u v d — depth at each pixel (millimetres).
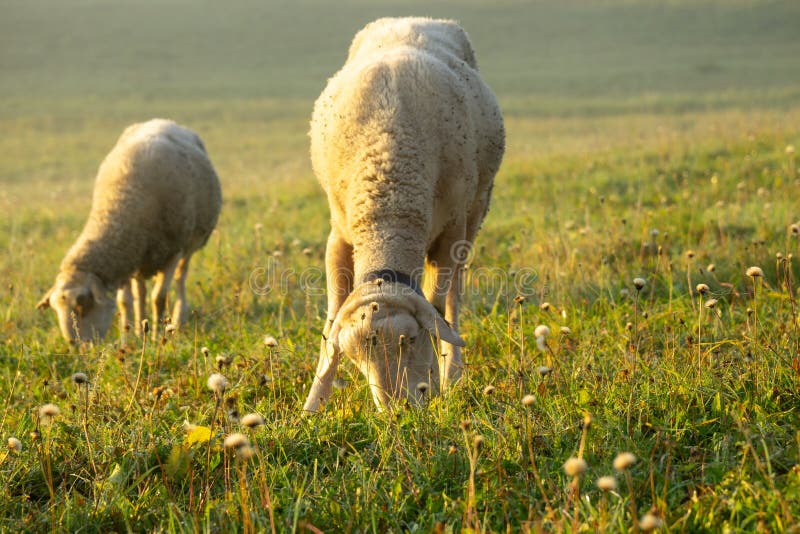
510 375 7809
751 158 20484
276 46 115062
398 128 8586
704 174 20234
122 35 121875
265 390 8906
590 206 18234
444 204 9211
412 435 6852
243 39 120000
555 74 87500
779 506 5289
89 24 128875
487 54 104812
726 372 7352
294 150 53281
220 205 16375
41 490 6898
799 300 9453
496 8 135125
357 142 8750
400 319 7277
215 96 82250
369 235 8320
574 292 11258
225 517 5887
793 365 7215
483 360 9031
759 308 9406
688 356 7824
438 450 6566
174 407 8555
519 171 24438
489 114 10062
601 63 93750
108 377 10055
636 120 52562
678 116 52906
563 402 7164
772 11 118250
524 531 5270
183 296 15297
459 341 7266
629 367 7703
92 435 7680
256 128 64312
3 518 6188
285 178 32625
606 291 11234
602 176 21234
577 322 9828
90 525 6102
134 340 12320
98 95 82438
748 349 7762
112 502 6258
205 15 136500
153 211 14211
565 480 6004
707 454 6332
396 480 6184
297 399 8719
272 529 5324
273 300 13594
